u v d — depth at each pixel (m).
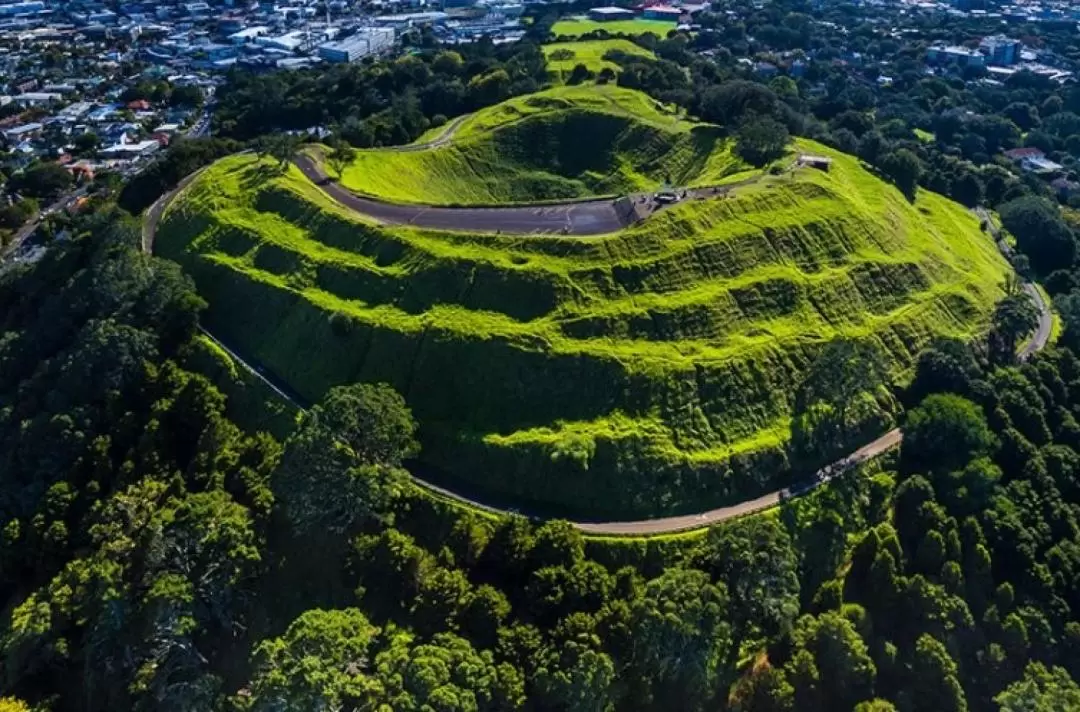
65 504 103.00
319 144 177.75
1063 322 145.50
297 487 94.00
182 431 111.56
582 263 122.38
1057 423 121.38
